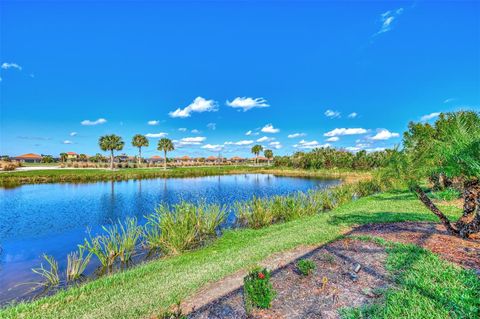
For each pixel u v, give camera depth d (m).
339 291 3.92
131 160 103.94
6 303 5.71
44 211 17.09
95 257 8.66
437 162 5.76
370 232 7.14
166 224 9.02
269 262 5.57
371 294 3.76
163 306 3.96
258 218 11.67
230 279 4.89
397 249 5.41
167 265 6.52
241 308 3.67
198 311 3.67
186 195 24.38
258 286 3.54
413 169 5.80
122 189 29.44
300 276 4.56
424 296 3.54
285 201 13.80
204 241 9.55
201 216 10.48
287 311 3.48
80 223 14.02
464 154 5.16
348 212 10.98
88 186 32.47
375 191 19.62
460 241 5.72
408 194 14.76
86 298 4.62
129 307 4.02
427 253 5.05
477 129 5.36
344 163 54.25
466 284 3.80
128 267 7.56
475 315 3.06
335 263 5.03
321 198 15.09
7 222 14.21
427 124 12.41
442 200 11.88
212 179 44.34
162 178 46.00
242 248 7.36
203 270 5.48
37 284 6.75
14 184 34.31
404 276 4.18
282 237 7.86
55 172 46.06
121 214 16.16
